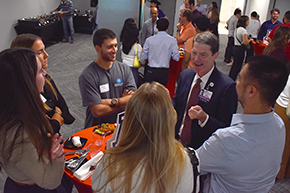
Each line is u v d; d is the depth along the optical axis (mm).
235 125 1030
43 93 1717
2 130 938
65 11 7977
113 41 1866
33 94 977
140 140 799
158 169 784
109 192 820
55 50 7270
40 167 1001
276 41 3121
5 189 1208
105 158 842
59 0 9391
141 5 3555
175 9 8172
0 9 6133
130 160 789
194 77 1742
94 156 1565
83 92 1954
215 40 1523
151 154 782
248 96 990
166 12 8961
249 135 971
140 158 790
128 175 777
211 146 1025
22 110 947
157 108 777
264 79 936
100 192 837
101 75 1976
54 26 7887
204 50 1514
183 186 841
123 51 3488
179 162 824
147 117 781
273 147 1004
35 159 979
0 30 6191
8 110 945
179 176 819
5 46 6430
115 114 2189
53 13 7941
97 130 1874
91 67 1975
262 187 1064
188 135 1728
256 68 956
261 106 976
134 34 3365
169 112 795
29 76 969
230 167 995
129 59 3494
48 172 1036
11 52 958
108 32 1858
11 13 6602
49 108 1718
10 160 970
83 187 1463
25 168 980
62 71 5469
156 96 792
